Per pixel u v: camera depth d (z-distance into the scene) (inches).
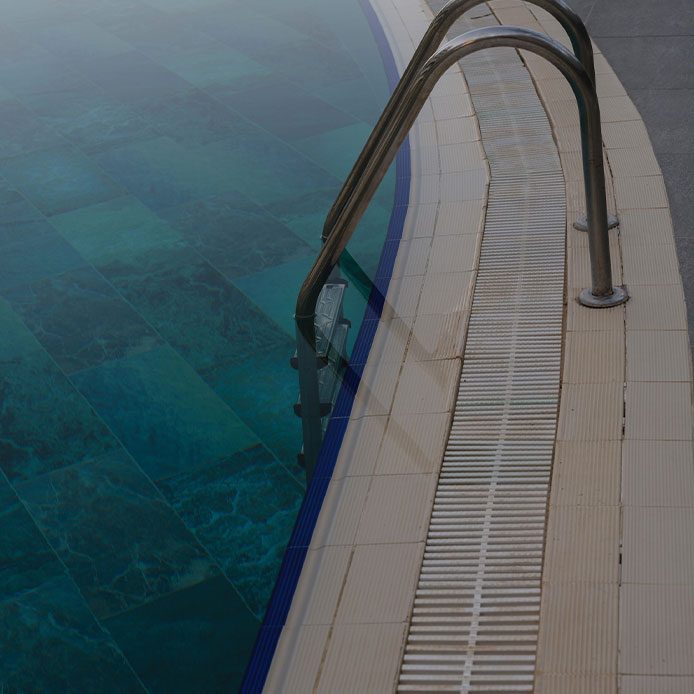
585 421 98.6
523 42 98.4
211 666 84.8
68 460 113.4
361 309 126.0
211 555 97.3
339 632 81.0
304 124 193.8
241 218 162.2
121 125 199.8
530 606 80.7
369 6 249.9
